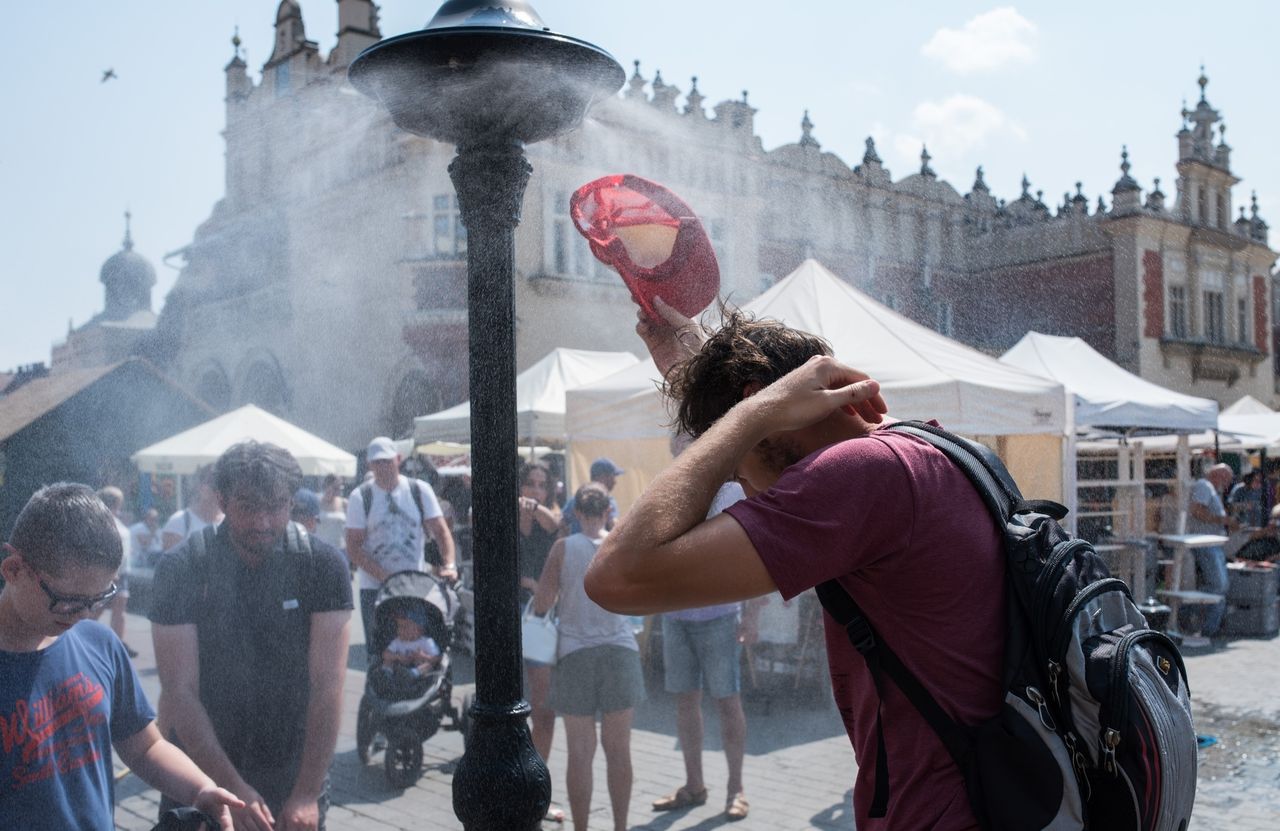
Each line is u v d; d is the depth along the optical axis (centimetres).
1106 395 890
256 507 236
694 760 428
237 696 237
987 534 124
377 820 409
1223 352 2694
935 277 1908
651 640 681
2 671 177
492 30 165
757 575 113
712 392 139
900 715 125
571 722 374
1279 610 916
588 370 954
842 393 123
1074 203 2391
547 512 559
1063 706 116
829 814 414
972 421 577
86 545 177
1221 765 511
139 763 209
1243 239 2792
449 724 545
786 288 657
